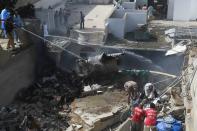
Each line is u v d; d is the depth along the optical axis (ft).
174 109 51.65
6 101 62.95
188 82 52.54
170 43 96.02
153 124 45.01
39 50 76.74
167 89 63.16
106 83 76.59
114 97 70.74
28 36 71.92
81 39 95.20
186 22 118.21
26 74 70.54
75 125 60.34
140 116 48.60
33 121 58.44
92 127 59.41
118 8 115.14
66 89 72.13
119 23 100.68
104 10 121.70
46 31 87.66
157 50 90.38
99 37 95.40
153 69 88.53
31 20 77.46
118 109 65.10
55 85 72.95
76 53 87.86
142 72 80.38
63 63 82.89
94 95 71.77
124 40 99.86
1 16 65.51
